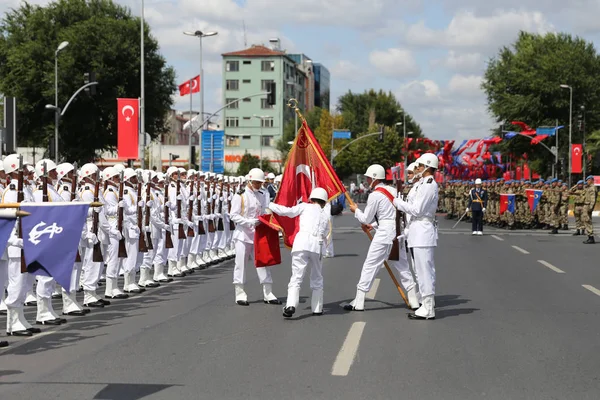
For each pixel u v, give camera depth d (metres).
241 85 107.25
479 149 53.53
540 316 10.36
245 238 11.67
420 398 6.24
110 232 12.53
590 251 21.25
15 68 49.44
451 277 14.95
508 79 69.81
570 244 23.98
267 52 106.50
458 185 40.91
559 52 67.19
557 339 8.75
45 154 53.16
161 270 15.08
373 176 10.95
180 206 16.08
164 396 6.32
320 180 11.73
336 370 7.20
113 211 12.74
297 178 11.70
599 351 8.12
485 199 28.97
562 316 10.36
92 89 34.03
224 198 19.88
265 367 7.35
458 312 10.72
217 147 40.94
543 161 69.06
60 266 7.86
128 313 10.98
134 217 13.53
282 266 17.41
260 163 84.44
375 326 9.62
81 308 11.14
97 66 48.62
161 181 15.39
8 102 21.36
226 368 7.32
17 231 8.77
